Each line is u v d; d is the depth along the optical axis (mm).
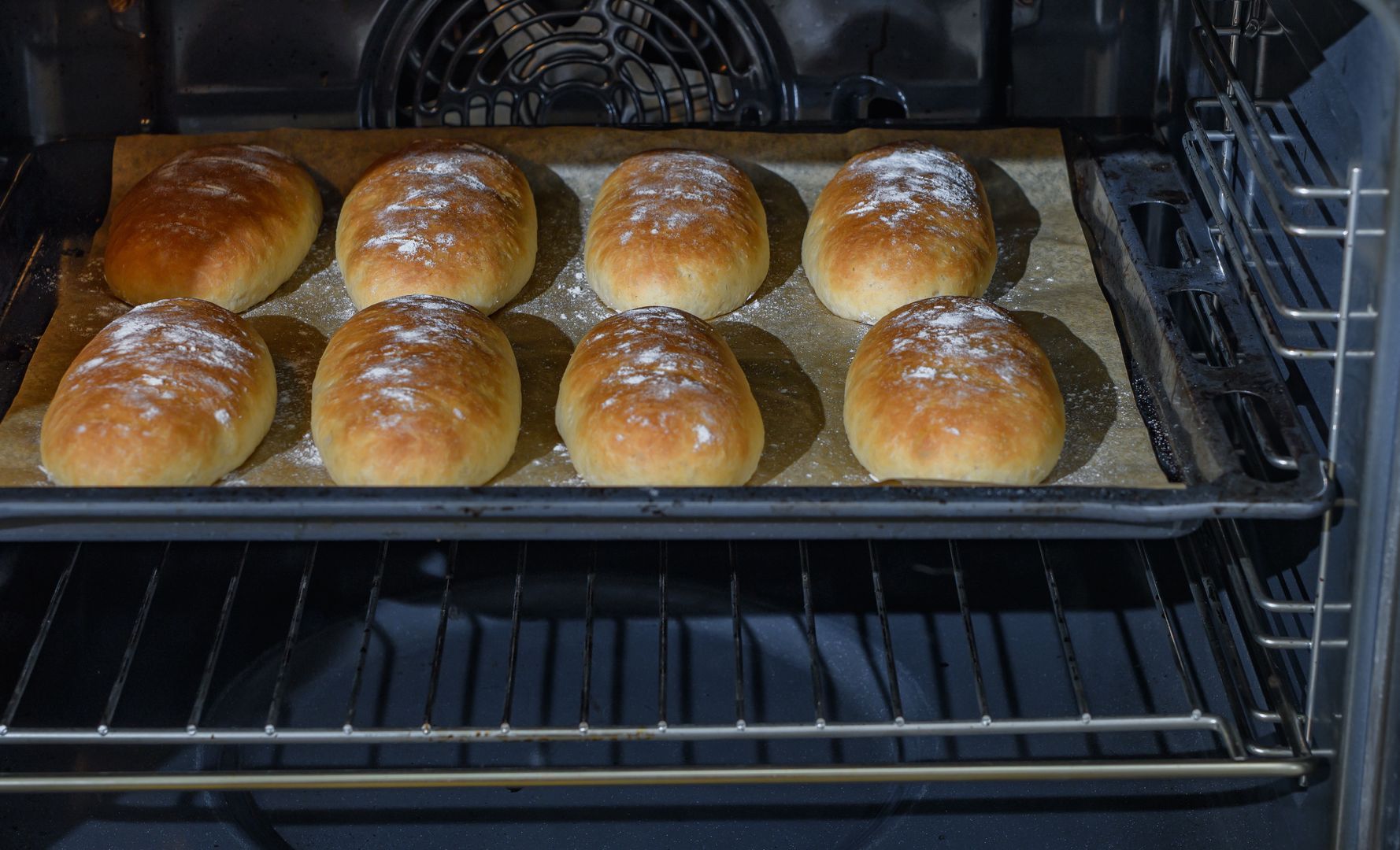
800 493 907
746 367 1025
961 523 913
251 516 907
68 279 1054
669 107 1119
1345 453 908
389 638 1008
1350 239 895
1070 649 941
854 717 982
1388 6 865
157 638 1002
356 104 1102
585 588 1025
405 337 987
